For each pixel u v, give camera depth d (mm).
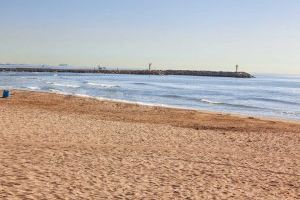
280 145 16781
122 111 28469
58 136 14961
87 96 44969
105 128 18141
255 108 41812
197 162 12211
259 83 136125
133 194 8266
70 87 66250
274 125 24703
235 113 35000
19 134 14508
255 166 12320
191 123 23828
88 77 141875
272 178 10930
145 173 10234
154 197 8180
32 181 8445
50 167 9875
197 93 65812
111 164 10914
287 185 10289
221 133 19375
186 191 8859
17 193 7500
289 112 38281
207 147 15305
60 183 8547
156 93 59188
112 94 53281
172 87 82750
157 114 27797
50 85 70688
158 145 14930
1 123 16719
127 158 11906
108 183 8953
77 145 13477
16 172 9031
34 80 92688
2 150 11328
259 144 16781
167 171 10680
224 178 10461
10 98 34219
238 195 8930
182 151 14023
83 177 9250
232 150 15023
